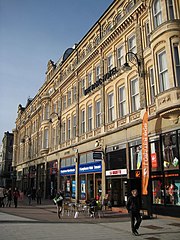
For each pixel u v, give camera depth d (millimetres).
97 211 16359
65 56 35688
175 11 15086
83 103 26984
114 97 21344
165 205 14922
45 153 36625
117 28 21297
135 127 18219
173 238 9547
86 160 25031
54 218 15477
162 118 15711
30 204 26906
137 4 18922
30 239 8898
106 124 22000
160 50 15367
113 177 20141
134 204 10492
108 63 23141
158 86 15336
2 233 9953
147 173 15656
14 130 61812
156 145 16219
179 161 14242
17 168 56438
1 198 24078
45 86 40344
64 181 29828
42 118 40906
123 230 11242
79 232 10555
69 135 30266
